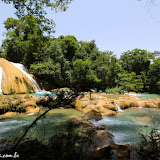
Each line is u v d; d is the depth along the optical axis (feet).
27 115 25.88
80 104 32.60
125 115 29.58
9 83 45.98
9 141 14.01
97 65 91.50
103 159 10.17
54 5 16.71
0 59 53.31
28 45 68.03
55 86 81.92
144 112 32.81
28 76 64.59
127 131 19.56
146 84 108.78
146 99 45.27
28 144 10.42
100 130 18.53
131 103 39.58
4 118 23.85
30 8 16.38
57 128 18.95
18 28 85.20
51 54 77.87
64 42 86.28
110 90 73.72
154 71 108.78
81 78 72.64
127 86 82.79
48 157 7.88
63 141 9.73
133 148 13.30
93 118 25.82
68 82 79.30
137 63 122.31
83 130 16.97
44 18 17.94
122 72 102.63
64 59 81.00
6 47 89.71
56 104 9.27
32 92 56.90
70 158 7.97
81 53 95.61
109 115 28.76
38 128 18.89
